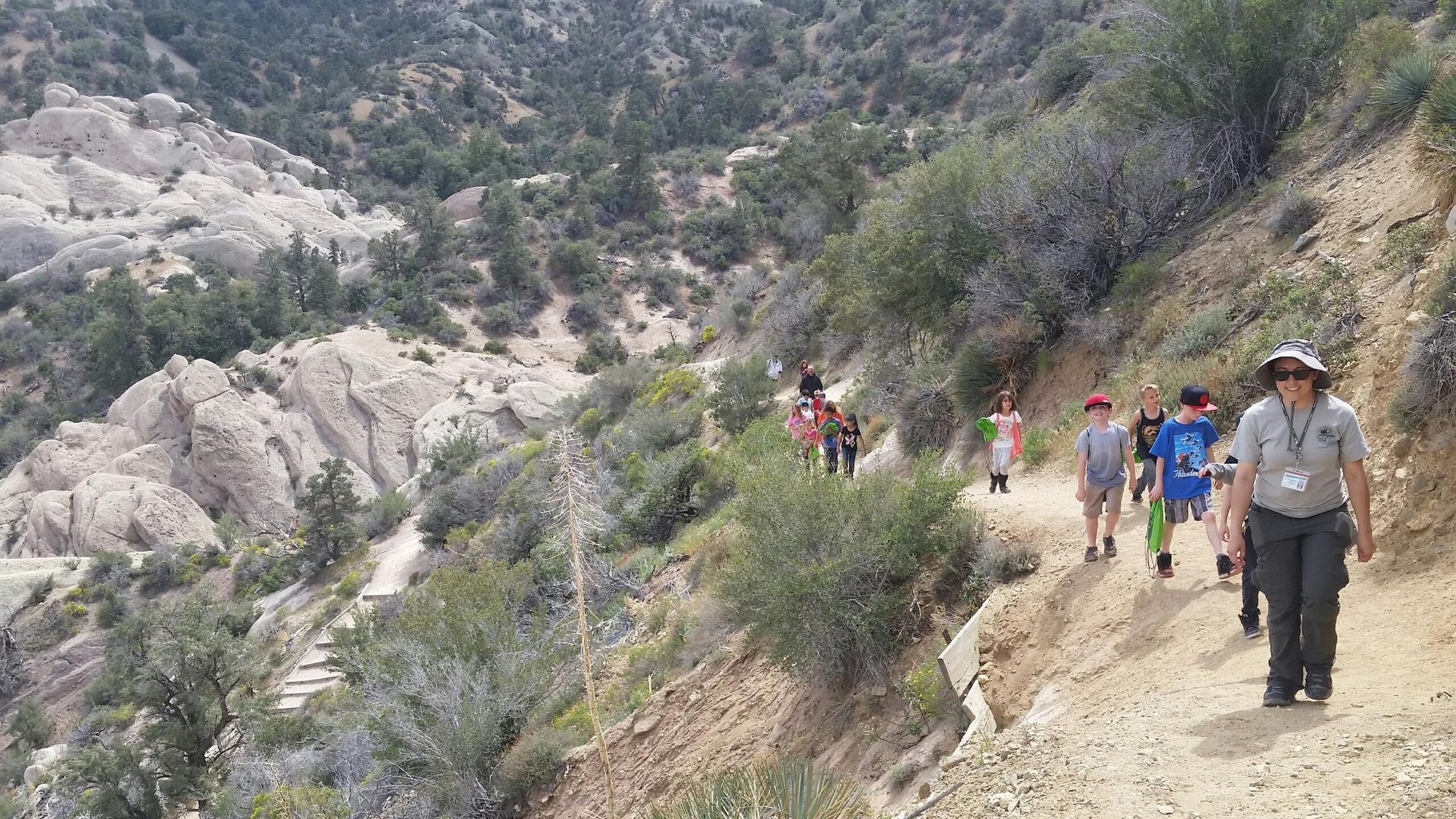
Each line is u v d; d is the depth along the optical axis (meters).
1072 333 15.85
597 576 19.81
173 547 53.66
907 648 9.55
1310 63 16.22
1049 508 10.48
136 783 26.47
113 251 107.69
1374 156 13.39
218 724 27.67
